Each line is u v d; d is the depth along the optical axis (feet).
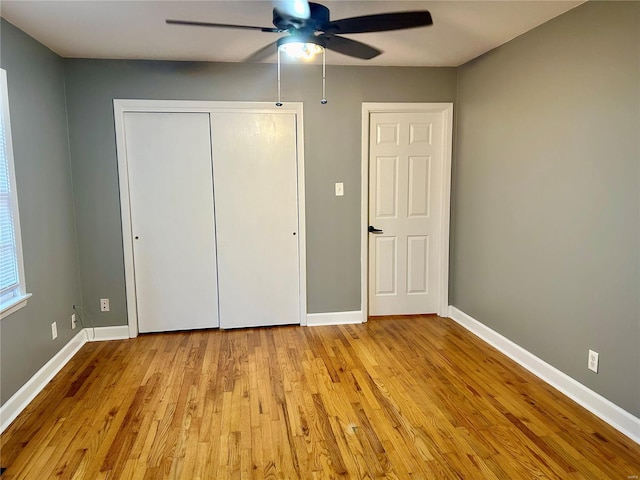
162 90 11.86
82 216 11.93
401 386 9.35
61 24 8.84
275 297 13.21
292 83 12.42
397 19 6.92
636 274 7.26
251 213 12.78
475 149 12.19
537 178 9.62
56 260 10.57
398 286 13.94
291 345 11.75
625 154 7.38
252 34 9.57
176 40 9.99
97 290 12.21
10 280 8.46
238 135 12.42
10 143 8.52
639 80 7.06
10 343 8.27
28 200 9.24
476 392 9.06
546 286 9.46
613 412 7.79
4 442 7.43
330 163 12.88
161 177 12.26
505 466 6.75
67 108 11.50
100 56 11.32
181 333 12.78
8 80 8.57
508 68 10.51
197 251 12.69
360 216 13.23
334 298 13.44
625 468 6.67
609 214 7.74
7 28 8.58
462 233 13.14
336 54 11.43
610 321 7.80
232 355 11.10
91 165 11.81
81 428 7.84
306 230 13.02
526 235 10.09
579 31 8.25
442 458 6.96
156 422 8.03
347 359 10.79
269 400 8.80
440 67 12.91
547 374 9.50
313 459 6.97
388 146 13.29
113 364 10.62
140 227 12.34
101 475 6.61
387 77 12.76
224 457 7.02
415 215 13.70
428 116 13.30
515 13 8.62
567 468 6.69
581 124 8.30
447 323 13.47
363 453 7.10
